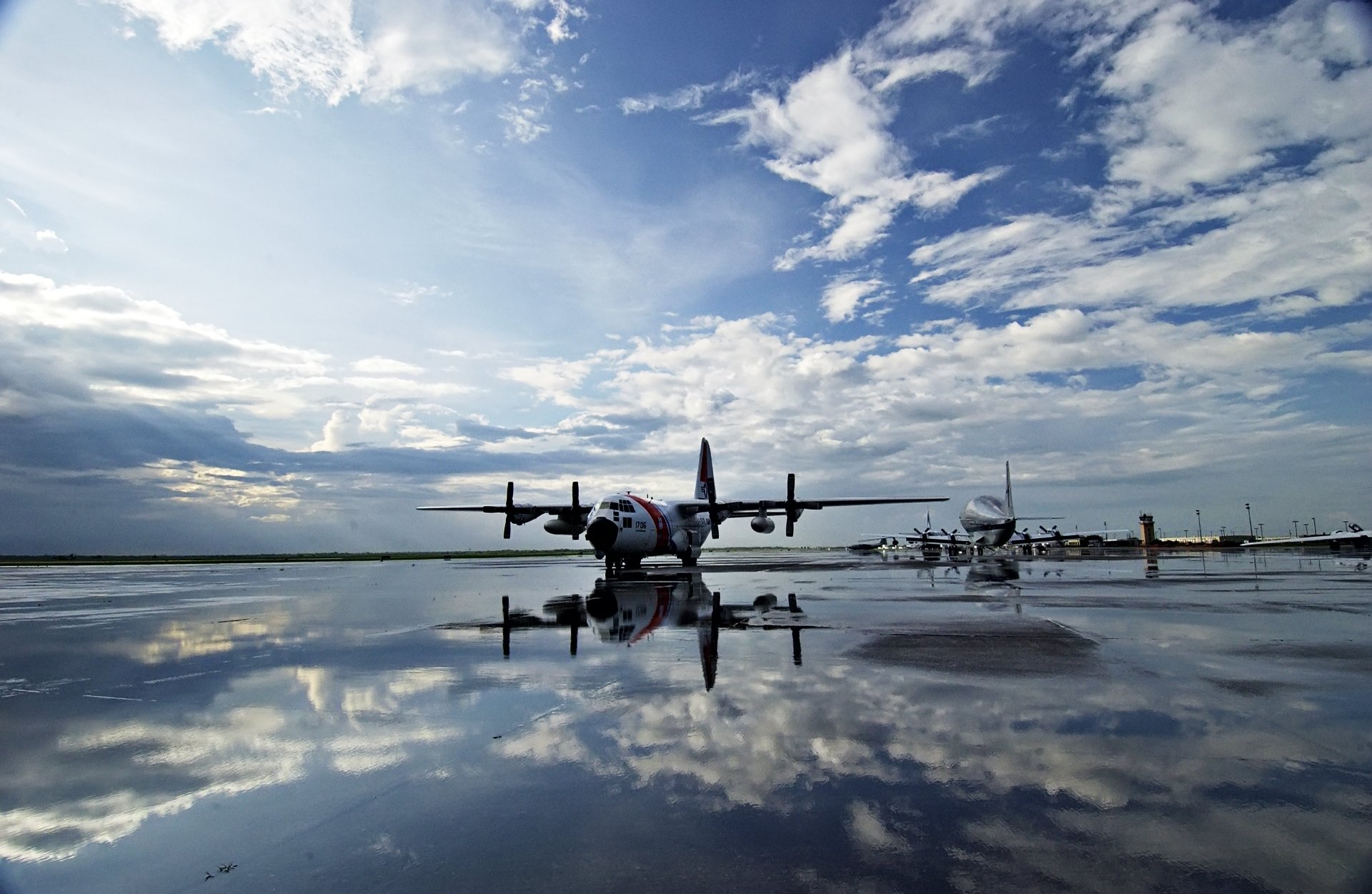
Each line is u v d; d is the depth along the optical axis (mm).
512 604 17406
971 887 3195
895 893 3154
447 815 4113
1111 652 9055
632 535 29781
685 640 10539
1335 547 83125
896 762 4883
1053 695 6727
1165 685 7125
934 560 53406
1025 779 4543
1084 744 5238
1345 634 10562
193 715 6562
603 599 18406
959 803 4168
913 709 6258
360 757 5219
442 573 39875
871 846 3619
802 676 7723
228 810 4289
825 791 4367
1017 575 27547
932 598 17234
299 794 4516
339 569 53688
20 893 3318
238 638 11773
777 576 28953
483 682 7660
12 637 12266
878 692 6926
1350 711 6105
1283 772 4625
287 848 3762
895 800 4219
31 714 6668
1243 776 4547
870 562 48219
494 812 4145
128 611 17156
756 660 8727
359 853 3676
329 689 7539
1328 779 4488
